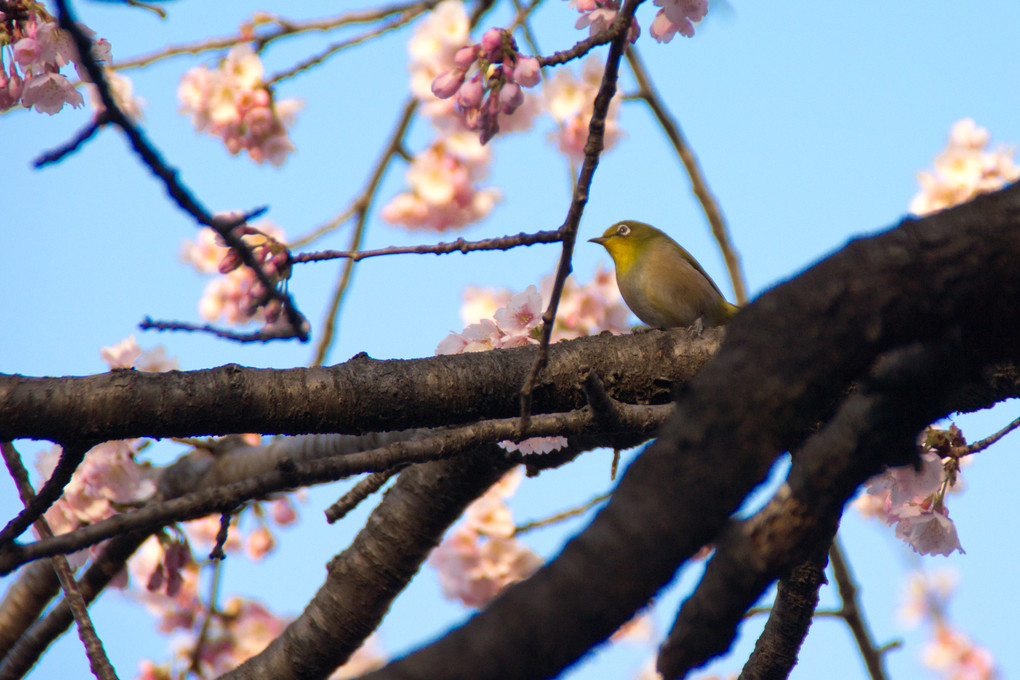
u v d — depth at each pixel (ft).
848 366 10.02
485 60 22.02
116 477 31.50
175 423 18.57
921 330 10.27
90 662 20.04
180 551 34.24
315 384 19.70
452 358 21.31
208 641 40.24
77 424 17.79
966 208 10.71
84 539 14.90
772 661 23.24
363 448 27.43
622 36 15.30
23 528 17.37
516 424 18.51
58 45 22.48
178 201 13.67
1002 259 10.23
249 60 41.11
